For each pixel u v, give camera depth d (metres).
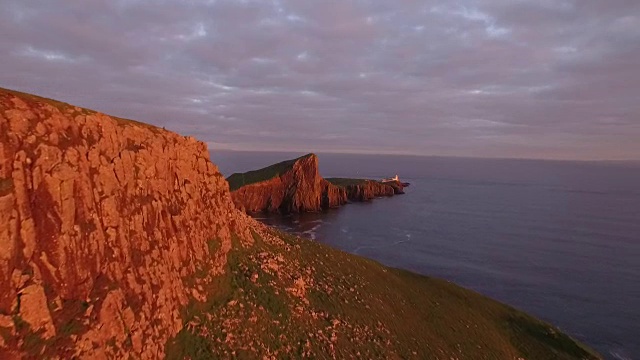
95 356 19.47
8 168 19.14
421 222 181.75
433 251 131.50
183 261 32.25
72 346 18.58
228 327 30.83
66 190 21.39
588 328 77.69
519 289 97.88
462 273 109.00
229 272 37.97
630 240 154.00
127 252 25.30
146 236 28.06
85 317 20.03
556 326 77.94
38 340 17.56
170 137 36.91
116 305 22.20
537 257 127.12
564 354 61.03
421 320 54.84
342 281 52.44
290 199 199.50
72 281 20.48
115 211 25.06
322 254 59.81
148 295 25.56
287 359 31.56
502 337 61.28
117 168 26.84
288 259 49.59
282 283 41.31
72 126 24.09
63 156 22.23
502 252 132.38
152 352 23.88
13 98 21.27
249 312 33.91
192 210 36.47
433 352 46.28
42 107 22.55
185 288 30.97
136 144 30.62
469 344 54.03
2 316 16.67
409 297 61.69
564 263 120.75
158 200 31.06
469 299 72.06
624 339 73.50
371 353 38.44
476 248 137.00
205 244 36.72
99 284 22.03
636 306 88.69
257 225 57.53
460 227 173.75
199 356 26.89
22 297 17.64
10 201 18.42
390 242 142.12
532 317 72.12
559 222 192.25
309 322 37.84
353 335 39.94
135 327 23.16
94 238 22.56
